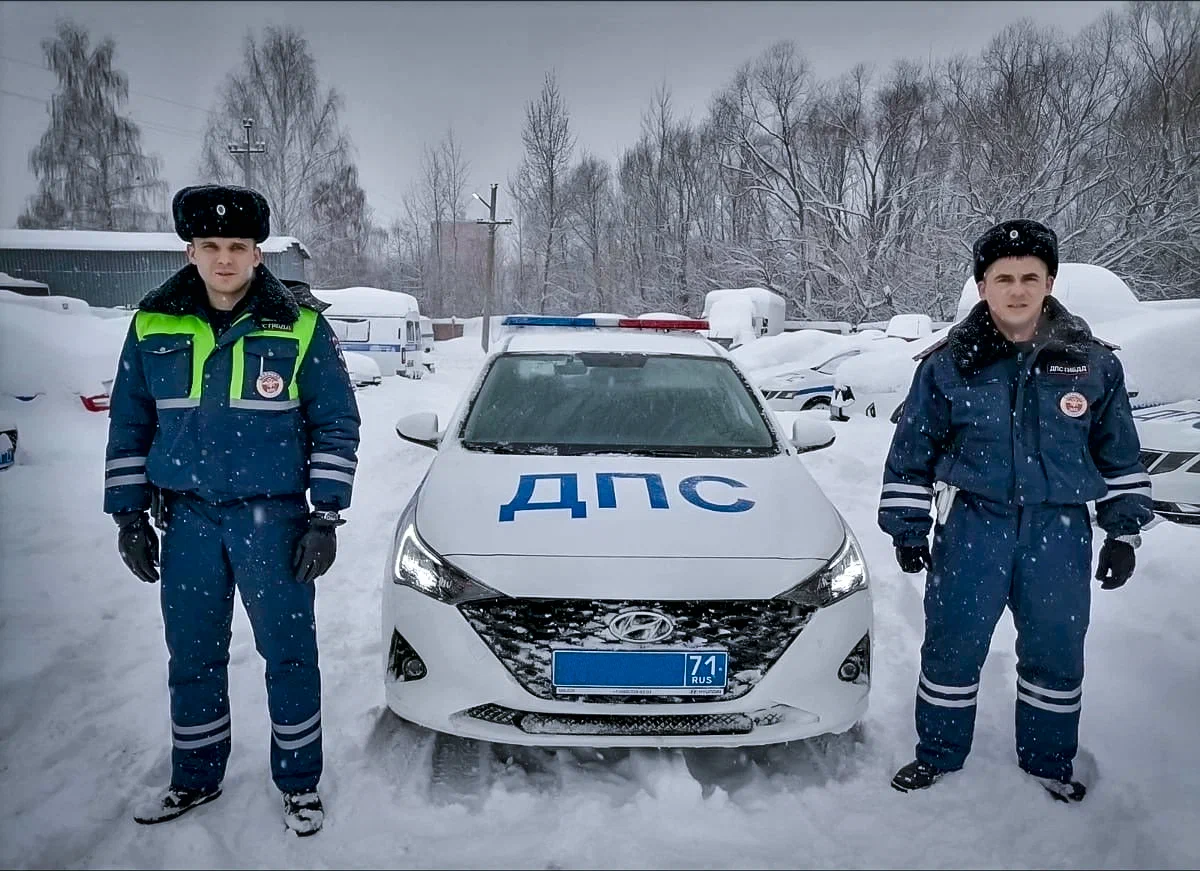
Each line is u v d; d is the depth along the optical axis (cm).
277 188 3959
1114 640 332
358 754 257
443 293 4828
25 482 625
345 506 222
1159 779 244
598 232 4356
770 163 3625
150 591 406
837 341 1334
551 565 241
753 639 237
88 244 2580
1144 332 638
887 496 241
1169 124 2720
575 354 401
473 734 235
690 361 399
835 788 243
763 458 326
